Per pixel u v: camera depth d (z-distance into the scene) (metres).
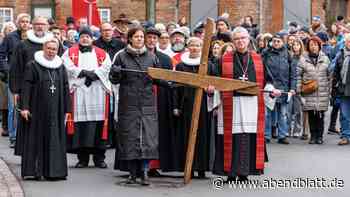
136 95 13.50
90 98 15.51
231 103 13.51
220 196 12.86
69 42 20.95
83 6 22.64
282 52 19.45
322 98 19.23
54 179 14.26
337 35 26.22
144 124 13.48
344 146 18.84
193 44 14.27
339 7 35.94
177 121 14.45
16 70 15.85
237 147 13.55
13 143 18.41
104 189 13.43
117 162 14.12
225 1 32.03
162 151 14.45
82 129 15.46
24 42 15.95
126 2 32.91
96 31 20.97
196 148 14.23
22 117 14.23
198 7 31.92
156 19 32.47
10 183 13.80
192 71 14.20
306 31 23.64
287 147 18.62
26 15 18.50
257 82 13.60
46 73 14.16
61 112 14.22
